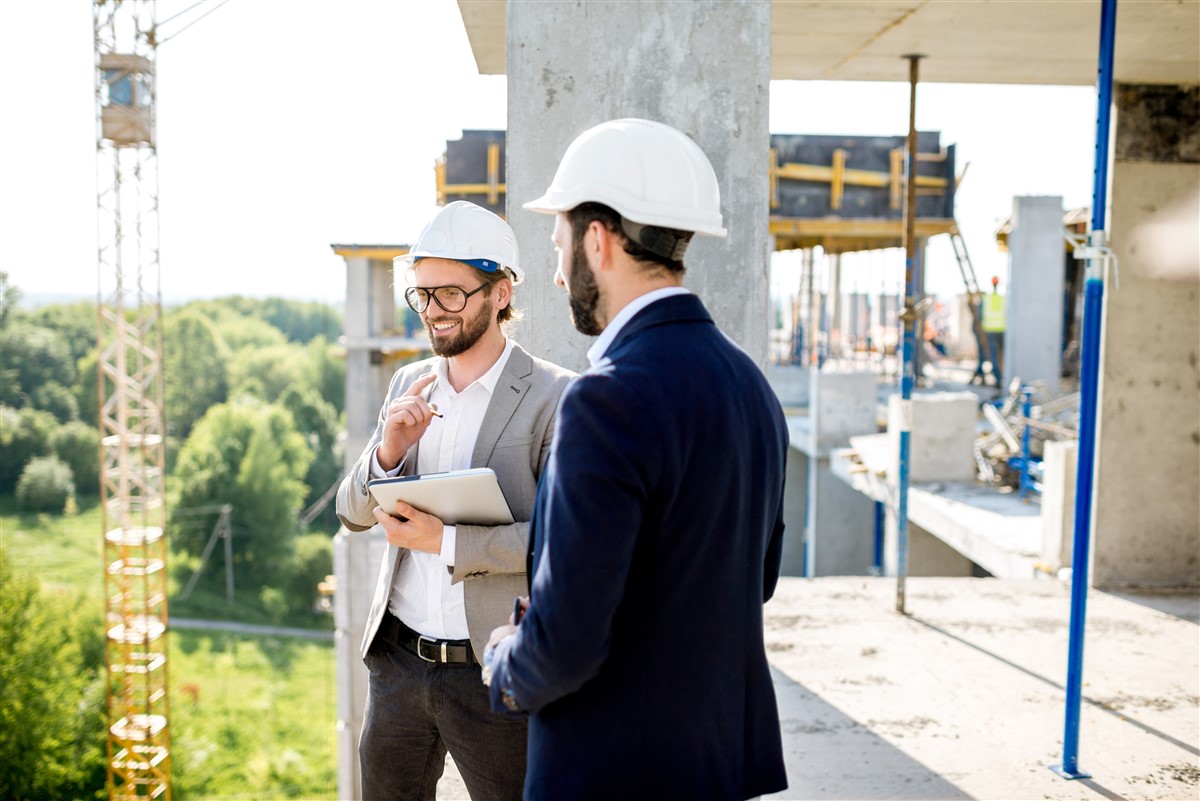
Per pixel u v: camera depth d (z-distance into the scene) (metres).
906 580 5.14
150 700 24.00
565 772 1.29
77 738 28.48
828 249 20.14
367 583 11.71
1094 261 2.79
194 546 45.81
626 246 1.34
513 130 2.34
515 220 2.37
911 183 4.67
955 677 3.78
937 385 17.47
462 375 1.99
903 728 3.30
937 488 9.37
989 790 2.86
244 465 46.69
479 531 1.80
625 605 1.26
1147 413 5.00
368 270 25.73
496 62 4.26
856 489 11.31
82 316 58.50
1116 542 5.05
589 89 2.32
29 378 56.16
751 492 1.32
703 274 2.34
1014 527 7.53
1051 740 3.20
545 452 1.92
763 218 2.33
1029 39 4.16
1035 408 10.52
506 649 1.34
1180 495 5.03
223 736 30.23
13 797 27.52
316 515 49.78
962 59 4.52
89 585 43.31
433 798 2.16
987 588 5.07
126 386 25.67
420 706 1.99
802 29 4.06
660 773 1.26
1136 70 4.68
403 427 1.90
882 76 4.86
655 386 1.22
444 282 1.87
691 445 1.22
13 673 29.12
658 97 2.31
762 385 1.37
